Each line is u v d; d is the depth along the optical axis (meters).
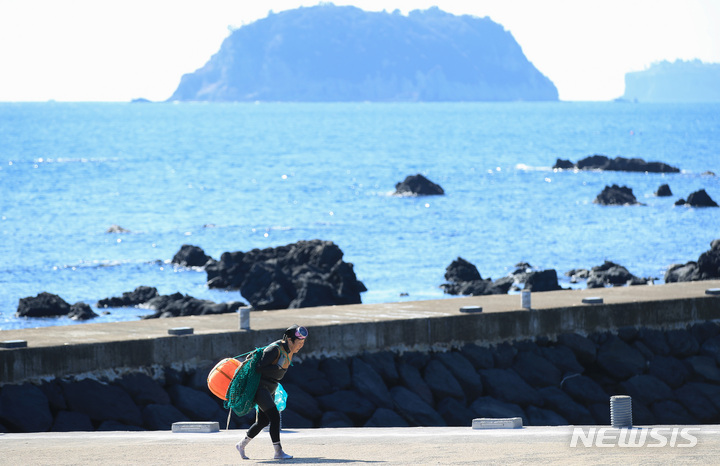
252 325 38.97
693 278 71.50
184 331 36.59
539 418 39.56
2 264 84.12
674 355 44.88
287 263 76.75
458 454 19.20
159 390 35.06
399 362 39.91
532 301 45.78
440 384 39.34
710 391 43.28
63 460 19.30
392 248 94.38
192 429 23.88
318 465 18.12
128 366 35.12
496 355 41.59
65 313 64.00
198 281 78.94
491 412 38.91
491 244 97.06
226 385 19.50
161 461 19.03
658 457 18.08
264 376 19.42
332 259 76.44
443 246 95.62
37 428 32.19
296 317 41.31
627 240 100.12
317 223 113.81
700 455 18.22
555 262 86.69
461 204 134.50
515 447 19.94
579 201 139.12
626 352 43.72
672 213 124.19
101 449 20.91
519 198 143.12
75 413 33.28
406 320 40.28
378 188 159.12
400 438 21.98
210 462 18.84
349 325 39.00
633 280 73.44
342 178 176.88
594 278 74.00
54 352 33.78
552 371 41.81
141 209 126.81
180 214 122.19
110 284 76.75
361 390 37.53
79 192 146.75
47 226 108.50
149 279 79.31
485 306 44.34
